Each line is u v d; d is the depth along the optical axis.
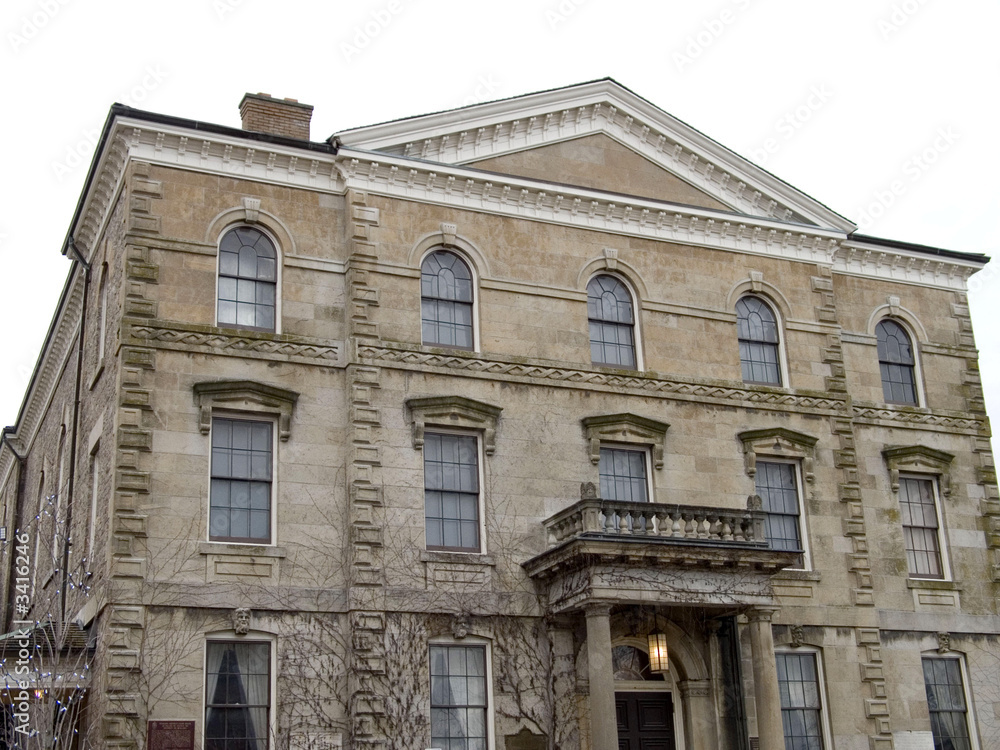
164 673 22.73
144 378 24.39
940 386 33.88
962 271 35.16
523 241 28.92
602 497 27.75
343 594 24.72
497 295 28.20
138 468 23.73
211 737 23.05
